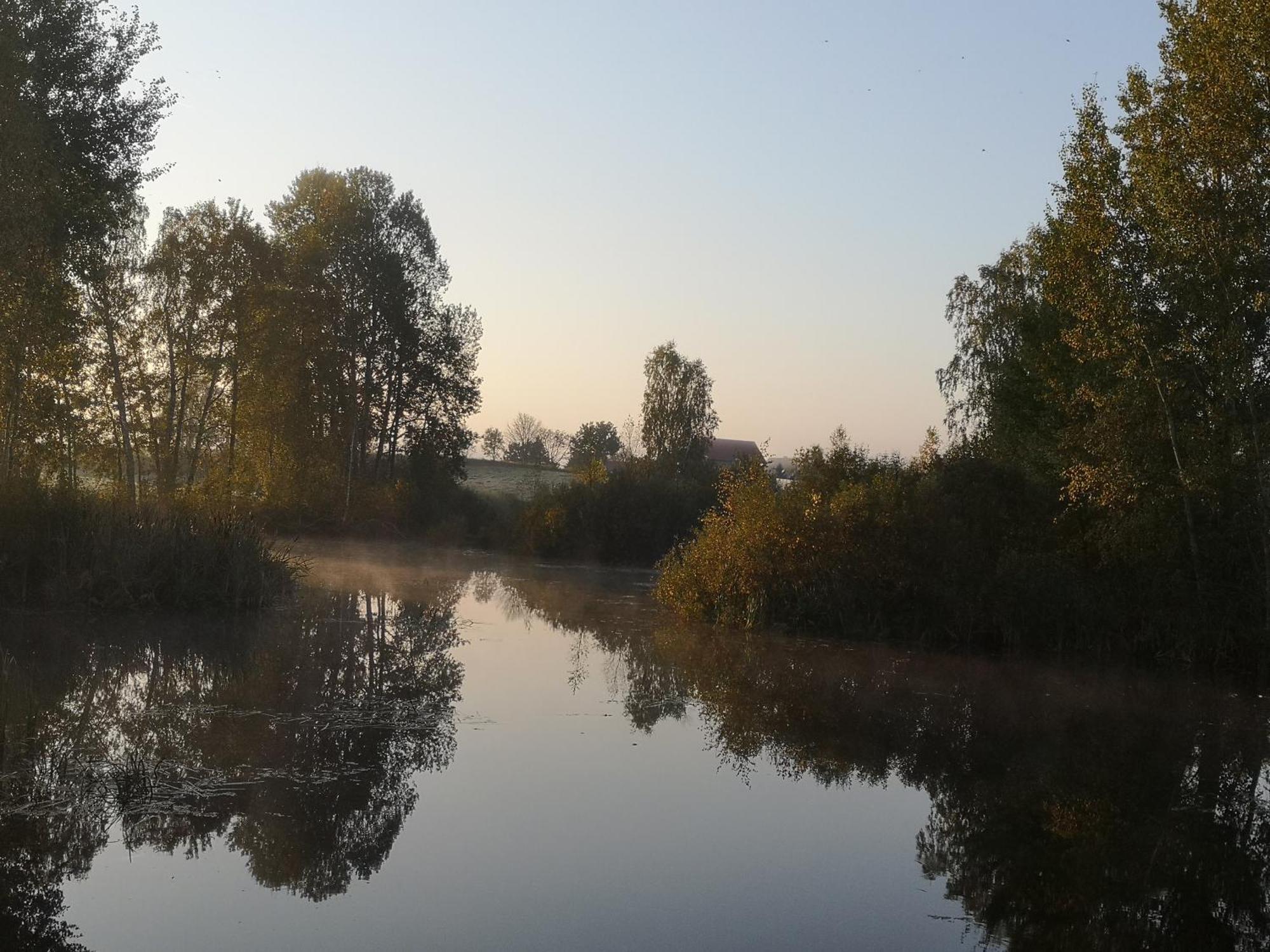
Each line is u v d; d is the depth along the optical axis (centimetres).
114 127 2244
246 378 3597
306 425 4022
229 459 3822
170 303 3262
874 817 902
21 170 1883
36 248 2027
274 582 2070
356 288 4306
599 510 4047
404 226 4569
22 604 1812
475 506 4728
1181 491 1864
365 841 785
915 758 1116
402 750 1042
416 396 4781
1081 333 1942
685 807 905
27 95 2019
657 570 3697
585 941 630
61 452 2445
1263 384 1838
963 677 1653
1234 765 1138
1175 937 675
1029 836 873
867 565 2042
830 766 1067
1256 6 1697
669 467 5375
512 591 2778
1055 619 1961
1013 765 1102
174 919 639
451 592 2645
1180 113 1820
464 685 1403
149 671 1384
